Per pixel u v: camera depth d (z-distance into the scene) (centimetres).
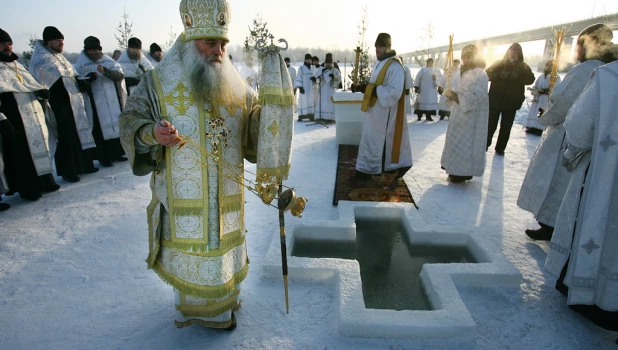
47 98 461
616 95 220
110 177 548
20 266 305
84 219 398
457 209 434
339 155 664
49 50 520
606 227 225
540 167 346
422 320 230
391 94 462
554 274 262
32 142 446
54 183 487
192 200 195
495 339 231
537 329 240
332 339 227
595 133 225
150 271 299
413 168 600
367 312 236
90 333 229
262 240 348
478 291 278
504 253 333
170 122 187
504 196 478
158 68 190
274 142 197
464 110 481
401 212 407
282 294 269
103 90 593
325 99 1032
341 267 282
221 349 216
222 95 187
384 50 474
